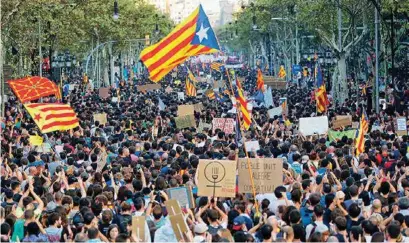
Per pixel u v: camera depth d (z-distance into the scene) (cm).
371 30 7044
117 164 2500
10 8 5309
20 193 2100
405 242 1630
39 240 1692
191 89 6769
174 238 1684
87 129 3700
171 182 2064
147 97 6638
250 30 13275
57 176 2231
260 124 4094
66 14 6694
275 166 2075
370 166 2433
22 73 6594
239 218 1755
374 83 5953
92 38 9256
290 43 11375
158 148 3002
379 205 1812
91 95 7462
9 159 2691
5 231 1661
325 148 2794
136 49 13600
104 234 1741
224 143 3080
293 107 5494
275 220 1622
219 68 12294
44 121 2895
